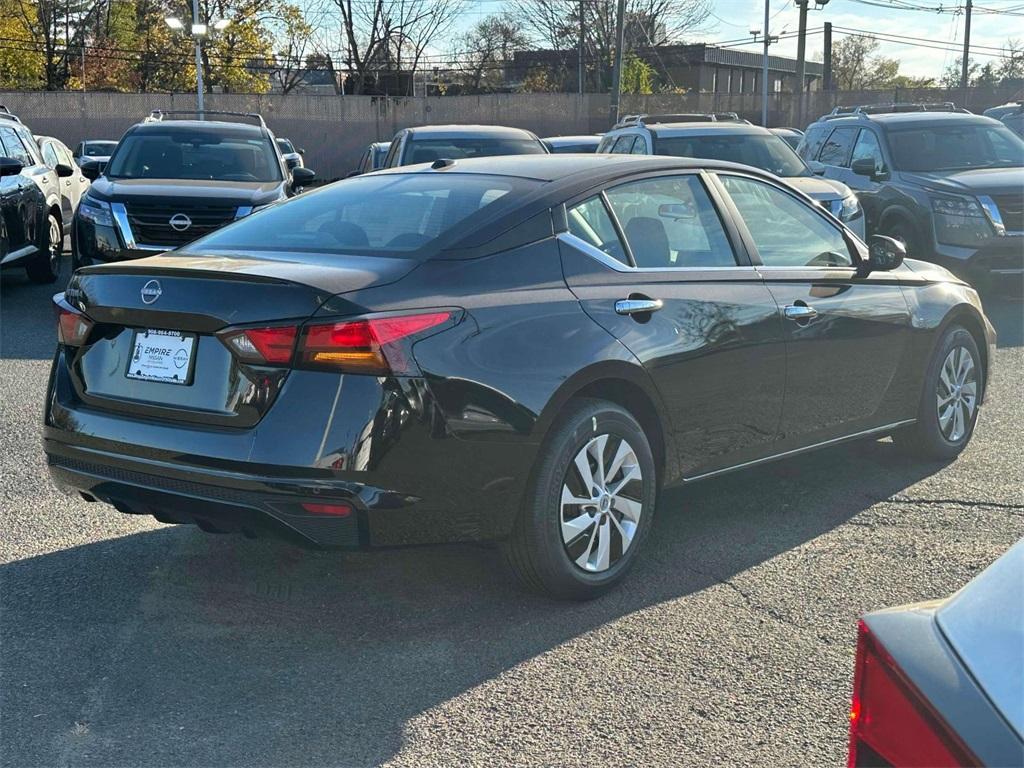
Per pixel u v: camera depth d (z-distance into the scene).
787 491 5.51
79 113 37.59
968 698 1.43
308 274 3.72
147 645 3.81
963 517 5.10
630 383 4.25
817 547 4.75
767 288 4.84
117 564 4.55
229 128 12.22
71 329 4.14
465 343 3.75
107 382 4.05
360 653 3.76
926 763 1.45
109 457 3.93
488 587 4.31
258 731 3.25
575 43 70.50
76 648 3.79
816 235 5.29
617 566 4.24
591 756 3.12
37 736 3.22
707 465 4.66
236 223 4.73
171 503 3.79
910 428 5.80
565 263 4.17
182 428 3.76
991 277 11.20
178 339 3.85
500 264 4.00
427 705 3.40
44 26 57.16
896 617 1.62
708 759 3.10
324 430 3.55
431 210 4.25
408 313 3.66
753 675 3.59
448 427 3.68
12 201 11.87
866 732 1.57
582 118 40.81
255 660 3.71
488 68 72.31
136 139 11.83
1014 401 7.39
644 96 41.50
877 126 12.80
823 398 5.12
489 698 3.45
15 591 4.27
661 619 4.02
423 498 3.67
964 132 12.72
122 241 10.37
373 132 39.59
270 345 3.60
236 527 3.72
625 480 4.23
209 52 58.34
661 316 4.36
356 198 4.58
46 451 4.22
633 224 4.49
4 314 11.05
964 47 61.97
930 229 11.54
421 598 4.21
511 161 4.80
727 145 12.60
